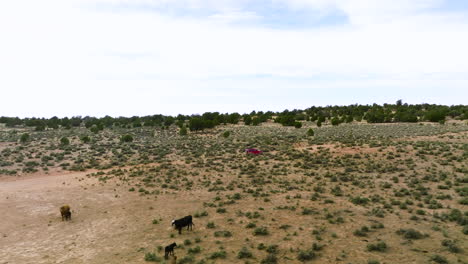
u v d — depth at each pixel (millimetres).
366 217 21562
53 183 35875
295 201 25625
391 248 16828
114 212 24344
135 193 29484
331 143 58000
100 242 18781
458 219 20172
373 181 31203
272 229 19906
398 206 23641
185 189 30562
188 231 20078
